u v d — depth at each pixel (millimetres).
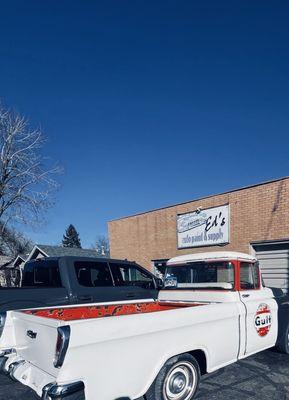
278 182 11727
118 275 7719
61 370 3240
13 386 5316
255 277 5793
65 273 6902
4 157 18703
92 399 3355
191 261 5965
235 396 4672
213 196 13836
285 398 4617
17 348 4301
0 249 24844
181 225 15078
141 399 4441
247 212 12602
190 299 5723
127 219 18141
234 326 4902
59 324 3410
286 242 11500
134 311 5918
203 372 4523
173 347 4039
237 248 12820
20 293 6273
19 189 18812
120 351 3584
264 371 5621
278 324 5934
